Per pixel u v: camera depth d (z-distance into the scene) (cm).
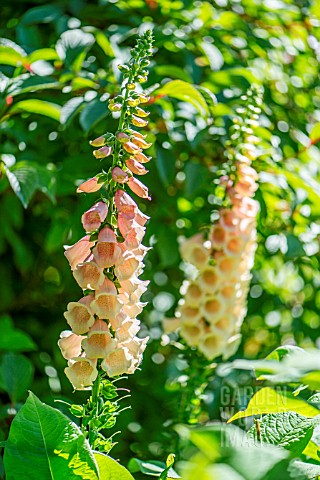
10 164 248
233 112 263
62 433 178
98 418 192
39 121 285
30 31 267
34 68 250
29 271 356
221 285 251
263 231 295
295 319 340
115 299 189
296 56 320
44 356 311
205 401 269
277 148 280
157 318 328
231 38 286
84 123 236
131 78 192
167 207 288
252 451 150
